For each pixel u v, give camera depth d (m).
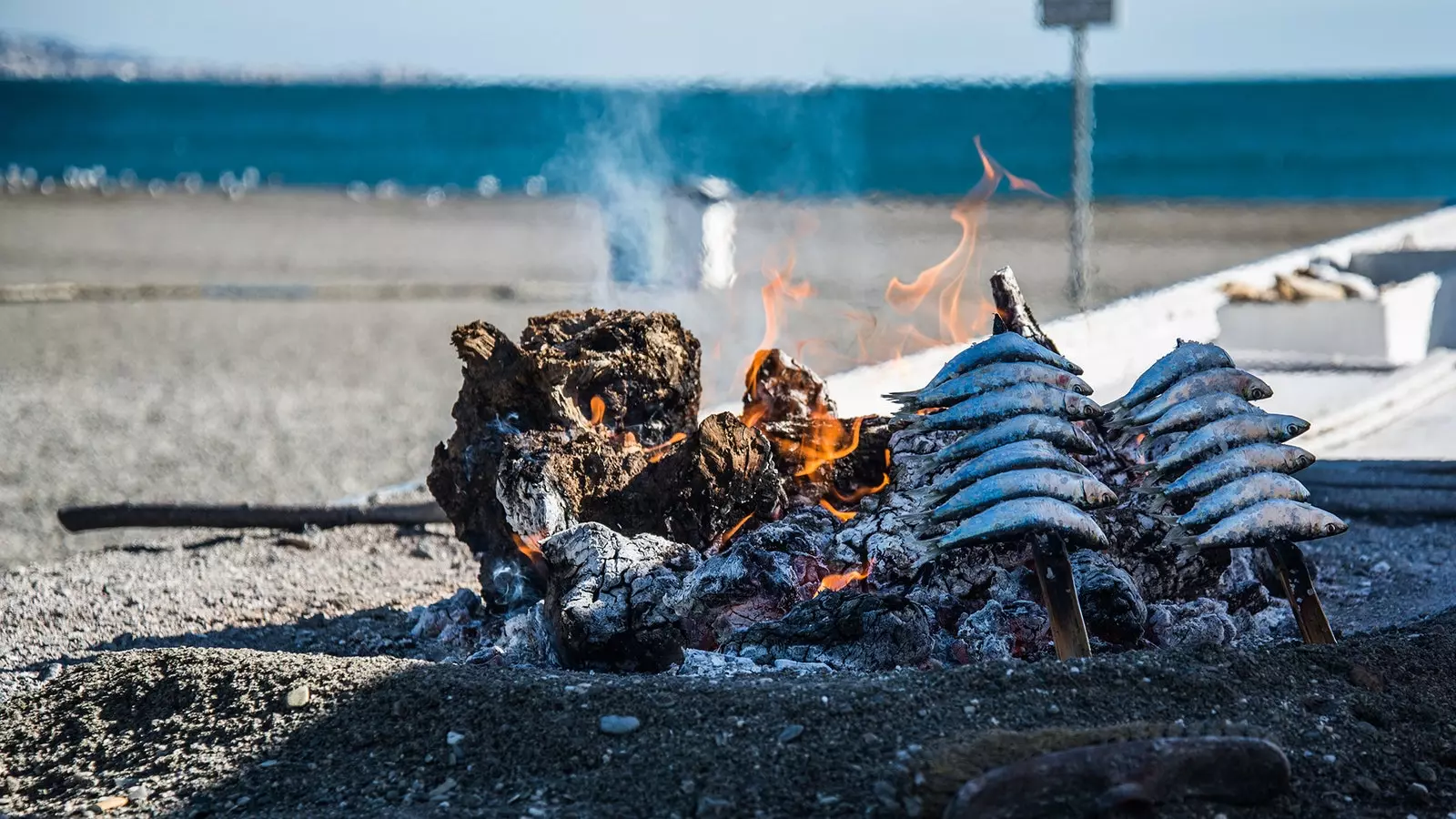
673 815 5.54
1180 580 8.02
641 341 8.89
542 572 8.38
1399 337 17.36
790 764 5.73
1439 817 5.50
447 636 8.70
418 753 6.16
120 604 9.71
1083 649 6.73
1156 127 108.00
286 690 6.70
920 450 8.21
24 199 51.47
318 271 32.03
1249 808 5.47
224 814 5.92
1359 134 103.25
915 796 5.27
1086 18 22.73
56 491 14.33
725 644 7.23
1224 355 7.59
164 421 17.97
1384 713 6.16
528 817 5.58
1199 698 6.13
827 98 125.38
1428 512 11.04
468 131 122.56
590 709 6.23
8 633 9.09
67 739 6.73
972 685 6.15
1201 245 34.62
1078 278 24.02
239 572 10.55
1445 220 24.52
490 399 8.64
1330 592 9.41
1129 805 5.27
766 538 7.69
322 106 150.75
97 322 25.59
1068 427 7.05
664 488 8.24
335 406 18.92
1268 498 7.12
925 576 7.82
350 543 11.34
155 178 75.19
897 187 62.94
